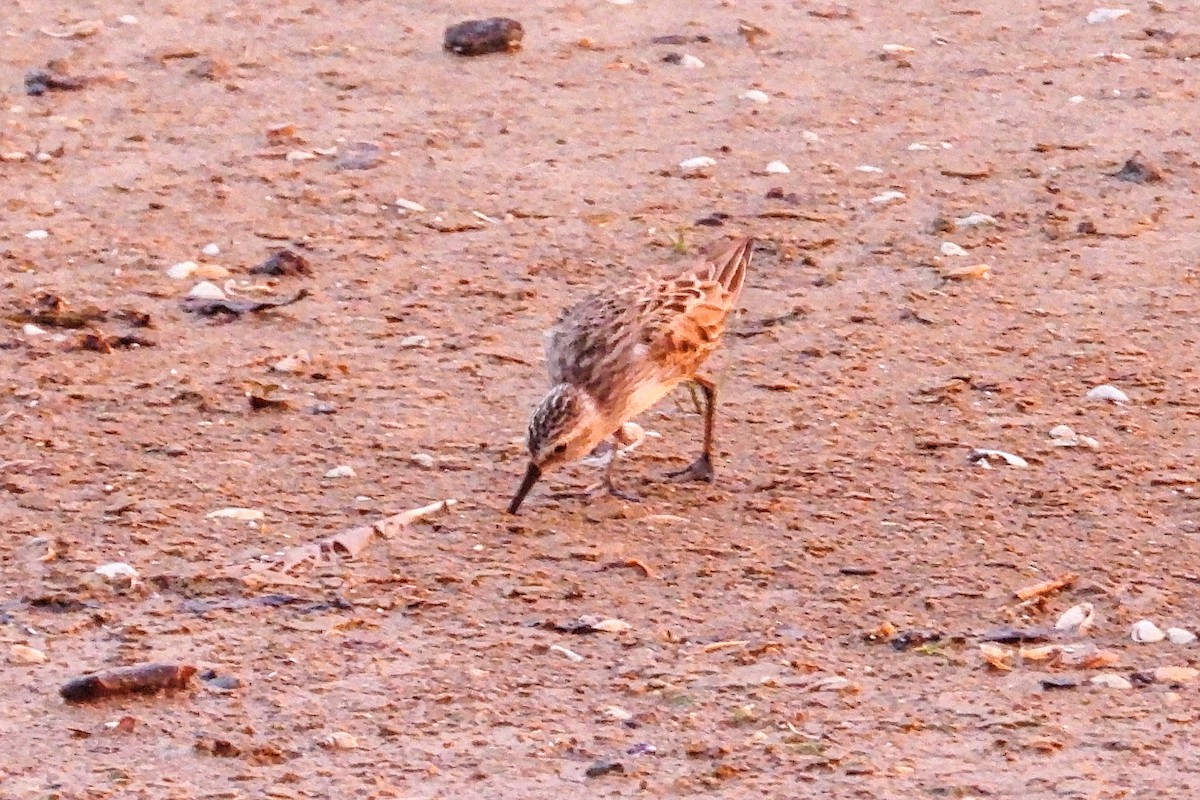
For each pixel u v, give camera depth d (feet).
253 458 50.34
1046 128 78.43
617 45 88.53
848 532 46.52
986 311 61.41
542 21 92.02
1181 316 60.95
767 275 64.18
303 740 36.78
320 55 86.63
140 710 37.88
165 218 68.23
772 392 55.31
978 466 50.39
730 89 82.99
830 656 40.50
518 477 49.60
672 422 53.36
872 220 68.80
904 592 43.39
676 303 48.78
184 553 44.75
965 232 67.72
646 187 71.77
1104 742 36.60
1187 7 95.55
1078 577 44.04
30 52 86.33
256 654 40.27
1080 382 56.03
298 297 61.72
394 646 40.70
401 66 85.35
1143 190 71.77
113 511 46.88
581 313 48.88
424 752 36.35
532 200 70.44
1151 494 48.88
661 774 35.47
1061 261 65.36
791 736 36.91
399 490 48.57
